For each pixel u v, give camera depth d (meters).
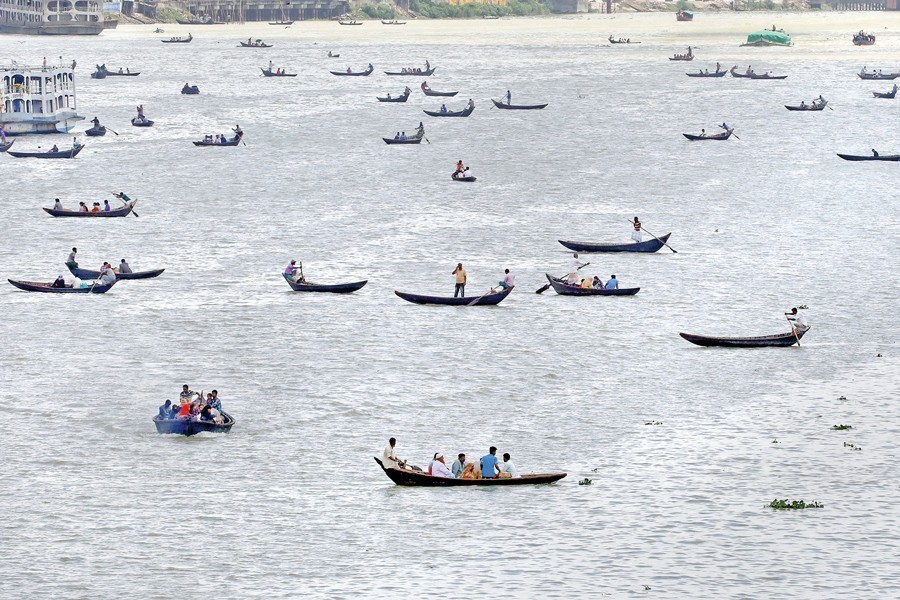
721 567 191.38
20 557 194.50
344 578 188.38
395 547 198.38
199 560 194.00
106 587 185.50
